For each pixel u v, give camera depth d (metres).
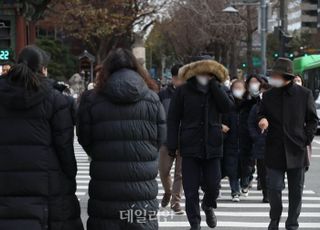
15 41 36.88
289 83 13.32
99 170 9.70
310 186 22.30
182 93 13.52
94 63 77.31
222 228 15.45
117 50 9.98
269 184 13.52
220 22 85.31
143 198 9.70
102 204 9.68
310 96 13.41
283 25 56.72
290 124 13.26
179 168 16.42
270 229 13.71
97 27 67.50
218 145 13.47
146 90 9.89
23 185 9.00
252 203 18.73
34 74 9.10
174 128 13.57
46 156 9.14
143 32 79.31
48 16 67.81
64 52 83.62
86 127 9.88
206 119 13.35
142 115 9.76
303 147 13.35
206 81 13.36
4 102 9.03
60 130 9.22
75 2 61.81
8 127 9.09
